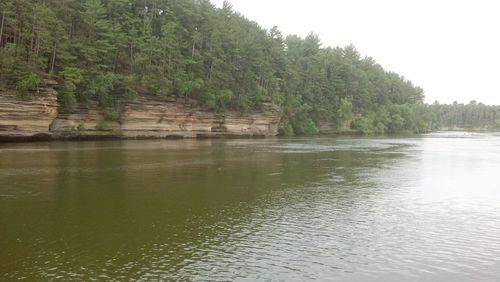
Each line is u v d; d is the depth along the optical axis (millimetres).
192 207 21094
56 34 61875
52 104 58594
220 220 18812
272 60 110938
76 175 29422
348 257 14320
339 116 127500
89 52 65938
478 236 16938
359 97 142375
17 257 13781
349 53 166750
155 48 77250
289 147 62406
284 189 26594
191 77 82750
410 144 78812
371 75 162000
